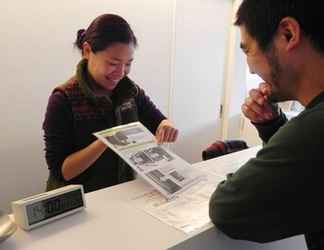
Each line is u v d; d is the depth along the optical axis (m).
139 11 2.27
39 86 1.92
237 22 0.68
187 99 2.77
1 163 1.86
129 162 0.94
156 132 1.28
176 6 2.47
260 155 0.64
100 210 0.78
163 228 0.71
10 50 1.78
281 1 0.60
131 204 0.82
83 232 0.68
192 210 0.80
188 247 0.68
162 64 2.51
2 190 1.89
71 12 1.96
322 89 0.61
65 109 1.20
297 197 0.58
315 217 0.59
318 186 0.56
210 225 0.73
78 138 1.24
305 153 0.57
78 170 1.17
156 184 0.89
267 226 0.62
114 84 1.26
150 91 2.49
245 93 3.10
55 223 0.71
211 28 2.77
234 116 3.12
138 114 1.45
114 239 0.66
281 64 0.63
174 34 2.53
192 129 2.88
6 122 1.84
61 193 0.73
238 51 2.94
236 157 1.20
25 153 1.95
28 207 0.68
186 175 0.98
